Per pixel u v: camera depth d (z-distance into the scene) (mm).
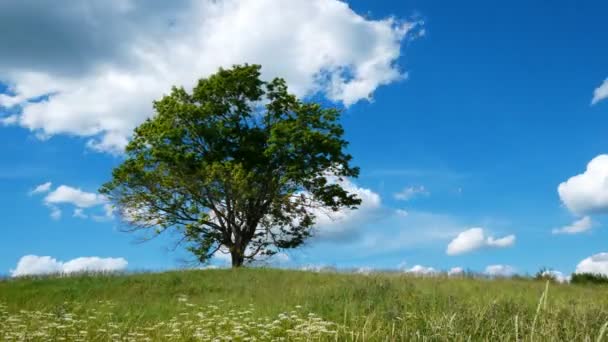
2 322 11586
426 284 15688
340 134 27250
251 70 27062
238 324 10562
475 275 20219
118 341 9820
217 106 26609
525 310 9648
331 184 26875
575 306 9953
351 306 11219
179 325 11102
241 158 26281
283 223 27000
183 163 25172
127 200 25844
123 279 19266
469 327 8102
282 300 13734
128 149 26500
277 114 27484
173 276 19656
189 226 25312
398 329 8648
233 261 26047
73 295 16547
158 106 27031
